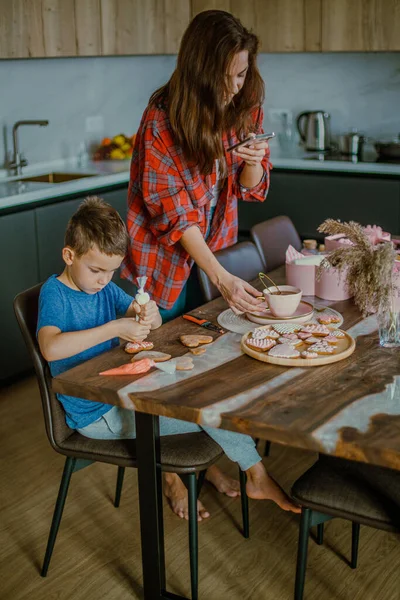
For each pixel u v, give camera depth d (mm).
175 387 1675
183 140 2223
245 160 2324
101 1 3863
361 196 4035
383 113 4500
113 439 2020
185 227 2260
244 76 2205
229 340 1953
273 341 1871
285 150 4738
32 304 1994
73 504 2545
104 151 4488
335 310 2178
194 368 1775
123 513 2488
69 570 2205
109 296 2086
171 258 2418
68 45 3746
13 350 3436
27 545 2330
